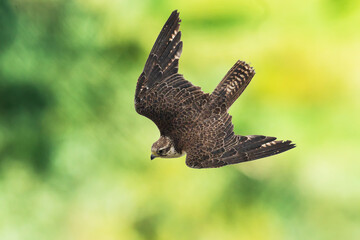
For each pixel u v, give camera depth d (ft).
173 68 26.50
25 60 46.21
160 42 26.71
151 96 26.25
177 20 26.78
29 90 46.14
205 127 25.32
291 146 24.45
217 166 24.58
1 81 46.03
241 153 24.58
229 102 25.59
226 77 25.85
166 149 25.41
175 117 25.73
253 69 25.64
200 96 25.86
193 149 25.07
